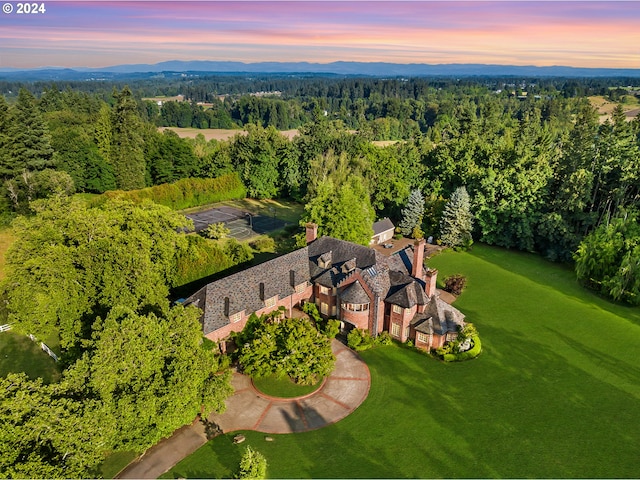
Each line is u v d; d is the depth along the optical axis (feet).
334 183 297.53
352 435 124.57
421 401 138.51
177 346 114.83
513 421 130.52
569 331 180.86
